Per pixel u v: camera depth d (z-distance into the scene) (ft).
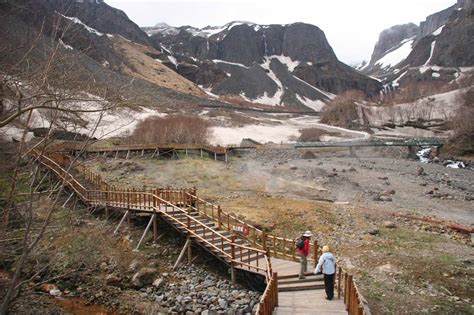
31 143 51.26
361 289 55.26
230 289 56.13
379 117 368.07
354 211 91.09
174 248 68.13
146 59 563.89
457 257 66.80
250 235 73.97
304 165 155.63
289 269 54.44
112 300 52.31
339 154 198.08
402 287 55.93
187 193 78.48
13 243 46.60
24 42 34.47
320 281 49.80
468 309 50.03
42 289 52.31
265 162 161.48
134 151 137.69
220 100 503.20
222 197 99.76
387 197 107.04
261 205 92.68
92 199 81.25
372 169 152.25
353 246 71.92
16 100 32.40
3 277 50.47
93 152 124.57
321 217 85.56
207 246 61.77
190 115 228.84
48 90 32.17
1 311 31.07
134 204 73.51
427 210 97.81
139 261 62.80
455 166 180.55
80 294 53.26
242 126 283.59
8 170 43.96
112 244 67.72
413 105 387.14
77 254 60.18
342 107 380.78
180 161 136.87
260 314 33.73
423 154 215.10
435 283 57.16
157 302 52.49
